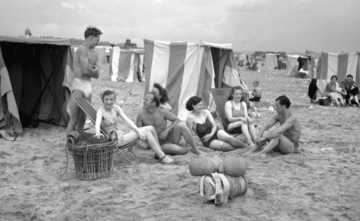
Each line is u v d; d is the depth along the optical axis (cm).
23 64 861
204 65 955
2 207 400
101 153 486
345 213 389
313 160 611
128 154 624
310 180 504
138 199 428
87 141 493
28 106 876
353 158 630
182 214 387
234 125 699
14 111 717
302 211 399
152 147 573
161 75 955
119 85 1905
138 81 2186
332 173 539
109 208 399
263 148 663
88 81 658
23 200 421
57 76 845
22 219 377
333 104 1343
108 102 554
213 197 401
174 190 458
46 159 587
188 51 948
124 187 469
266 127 646
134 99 1385
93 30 639
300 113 1166
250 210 397
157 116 612
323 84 1398
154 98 602
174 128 617
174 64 953
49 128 830
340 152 671
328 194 450
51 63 852
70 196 436
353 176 528
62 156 608
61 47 828
